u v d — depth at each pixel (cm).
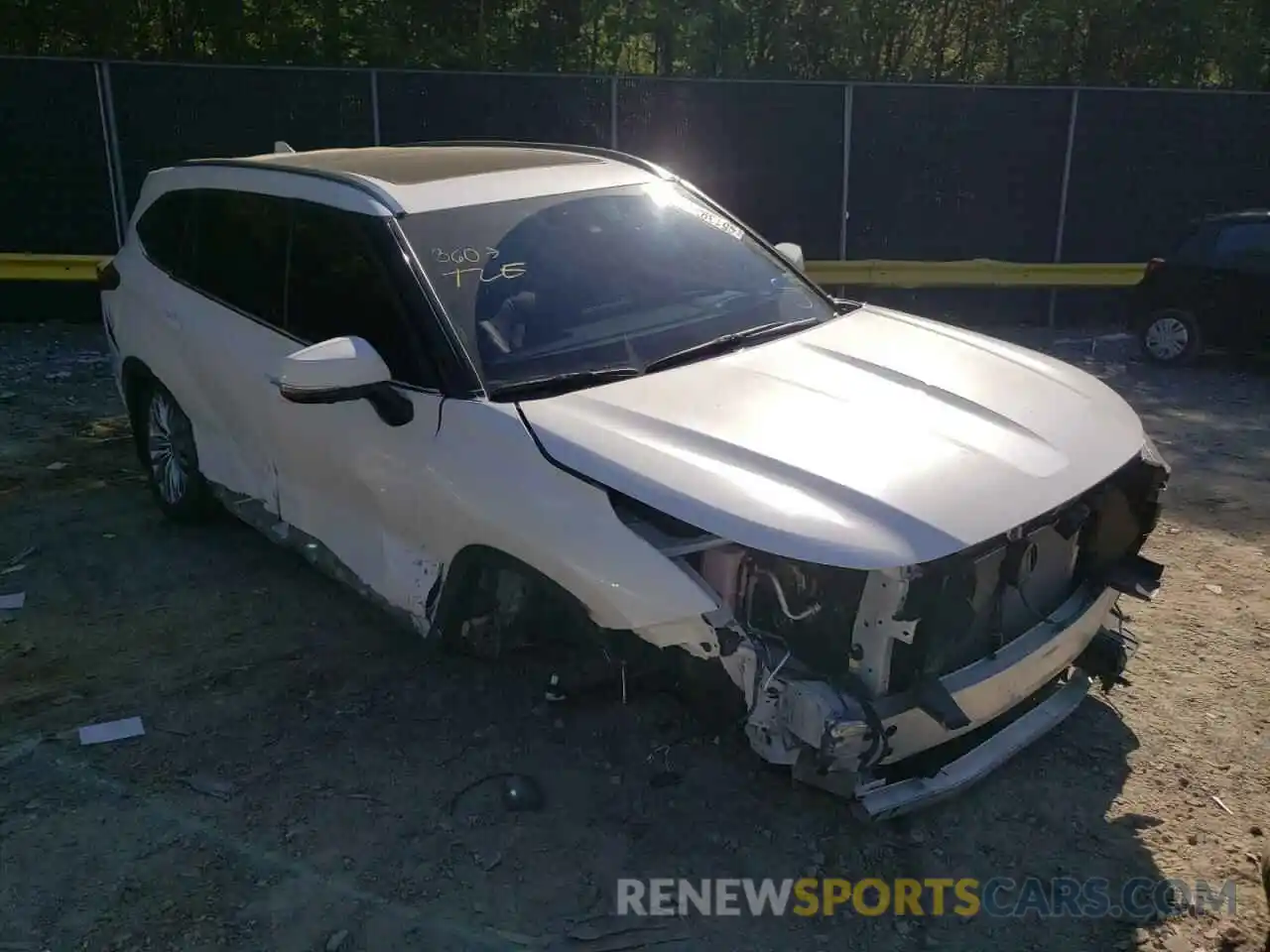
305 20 1403
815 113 1166
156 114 1110
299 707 425
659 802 369
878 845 350
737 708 316
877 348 405
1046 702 365
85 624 492
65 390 881
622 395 356
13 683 444
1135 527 371
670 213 461
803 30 1523
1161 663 455
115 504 633
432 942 310
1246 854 344
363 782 379
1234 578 538
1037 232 1227
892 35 1588
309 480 435
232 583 530
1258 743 400
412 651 464
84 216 1126
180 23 1377
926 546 287
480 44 1444
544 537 329
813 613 302
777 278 460
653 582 309
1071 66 1577
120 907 324
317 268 435
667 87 1146
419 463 368
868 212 1205
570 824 358
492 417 350
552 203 436
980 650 327
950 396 364
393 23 1424
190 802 370
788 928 317
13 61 1073
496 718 416
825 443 325
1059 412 364
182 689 438
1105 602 365
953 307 1250
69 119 1097
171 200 563
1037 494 316
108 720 418
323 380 355
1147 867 340
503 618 374
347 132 1133
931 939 314
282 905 324
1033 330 1221
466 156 490
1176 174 1220
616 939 312
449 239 405
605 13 1493
